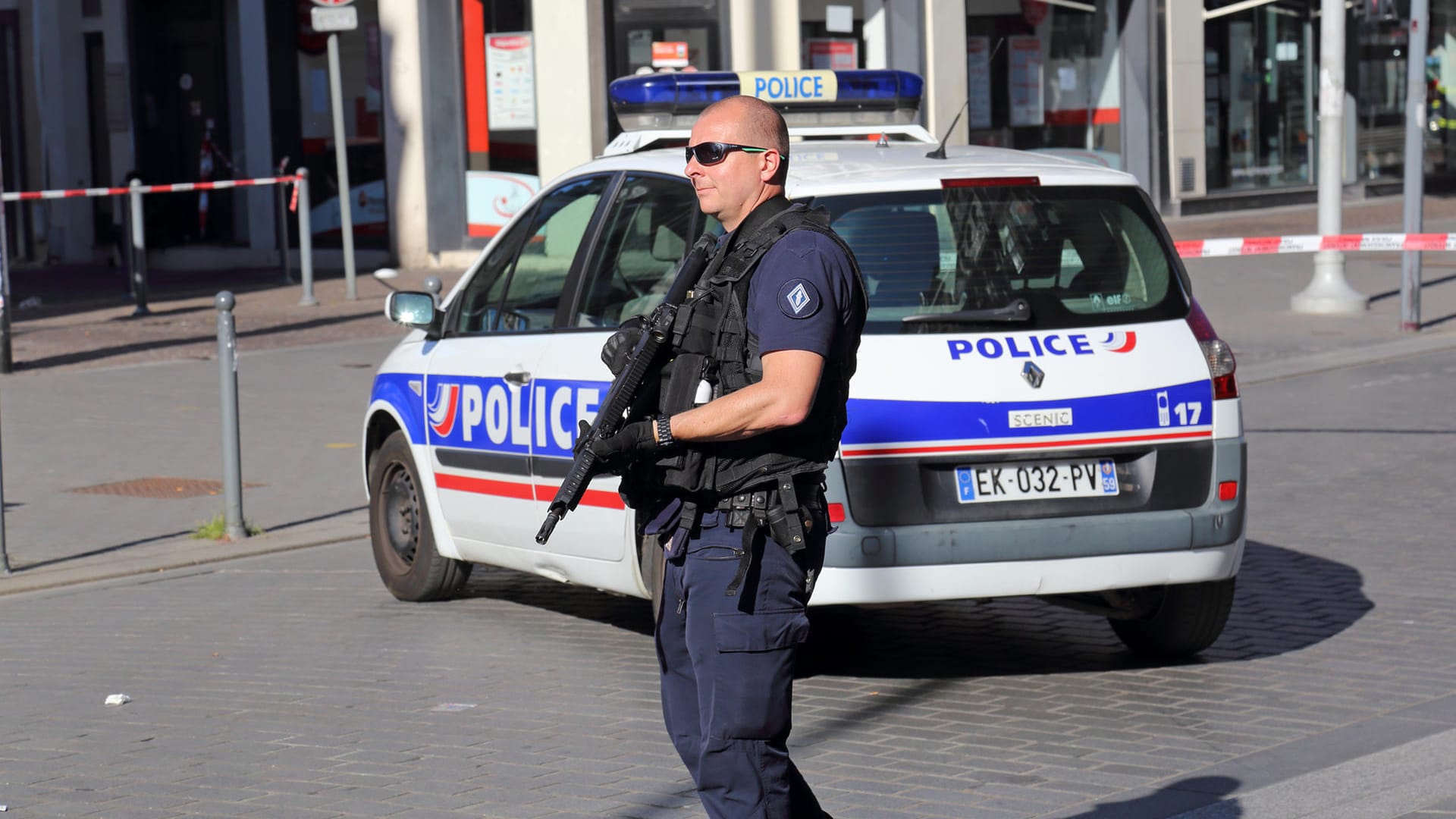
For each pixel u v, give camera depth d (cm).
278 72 3941
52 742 952
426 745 931
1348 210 4878
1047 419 975
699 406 611
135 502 1706
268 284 3678
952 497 967
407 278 3684
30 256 4325
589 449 605
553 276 1147
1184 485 1004
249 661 1130
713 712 621
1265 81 4922
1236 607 1212
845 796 833
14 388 2400
